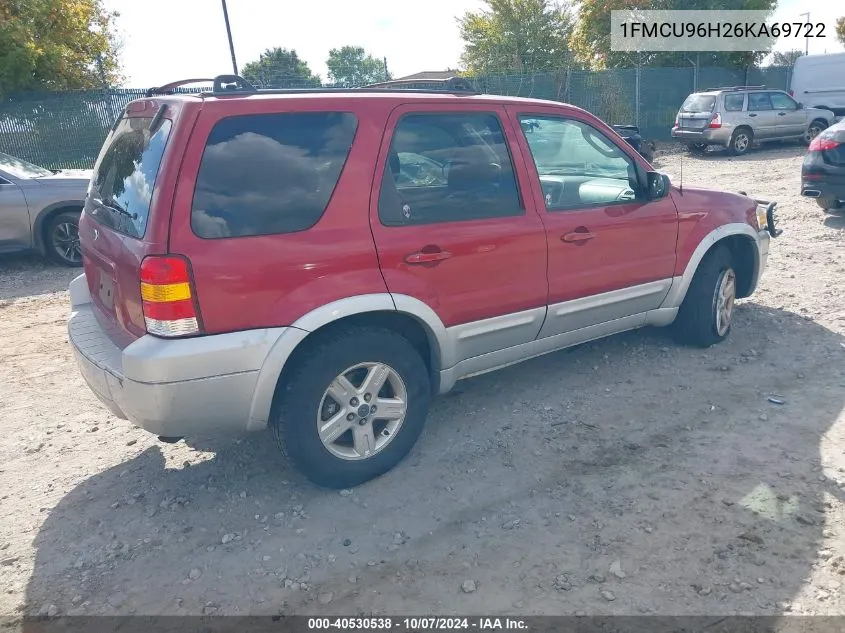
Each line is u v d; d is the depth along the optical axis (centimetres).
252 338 313
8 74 1614
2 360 582
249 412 323
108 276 349
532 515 334
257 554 316
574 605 275
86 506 362
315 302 325
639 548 306
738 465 366
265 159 321
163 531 336
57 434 445
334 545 320
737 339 542
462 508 343
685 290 497
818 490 340
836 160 878
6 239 885
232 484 375
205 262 302
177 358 299
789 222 932
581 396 458
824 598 271
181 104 315
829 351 507
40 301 768
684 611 269
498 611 274
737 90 1852
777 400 435
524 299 405
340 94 347
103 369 327
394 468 381
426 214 365
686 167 1653
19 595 297
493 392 471
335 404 351
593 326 455
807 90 2194
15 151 1555
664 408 436
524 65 2920
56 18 1828
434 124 373
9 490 381
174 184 300
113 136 402
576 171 436
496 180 395
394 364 359
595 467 373
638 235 455
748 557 296
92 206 395
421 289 359
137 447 424
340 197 336
